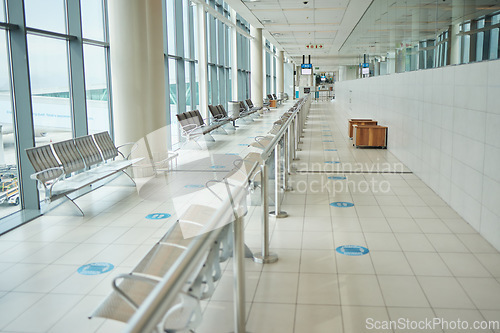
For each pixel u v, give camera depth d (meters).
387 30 11.09
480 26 4.74
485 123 4.43
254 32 21.81
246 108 19.02
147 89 7.39
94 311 2.13
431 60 6.93
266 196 3.85
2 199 5.32
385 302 3.12
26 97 5.34
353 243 4.33
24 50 5.25
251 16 16.23
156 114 7.82
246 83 24.05
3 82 5.27
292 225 4.91
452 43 5.83
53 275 3.67
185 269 1.50
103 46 8.02
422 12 7.58
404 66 9.04
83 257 4.05
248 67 24.72
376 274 3.60
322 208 5.59
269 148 4.10
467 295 3.22
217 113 14.20
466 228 4.78
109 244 4.39
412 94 8.05
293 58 42.06
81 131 7.00
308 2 13.38
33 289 3.42
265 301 3.15
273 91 38.69
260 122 18.03
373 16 13.48
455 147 5.45
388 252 4.08
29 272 3.74
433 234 4.59
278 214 5.21
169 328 1.93
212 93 16.55
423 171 7.16
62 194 5.07
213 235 1.84
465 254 4.02
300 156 9.73
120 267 3.82
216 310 3.04
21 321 2.94
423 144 7.17
